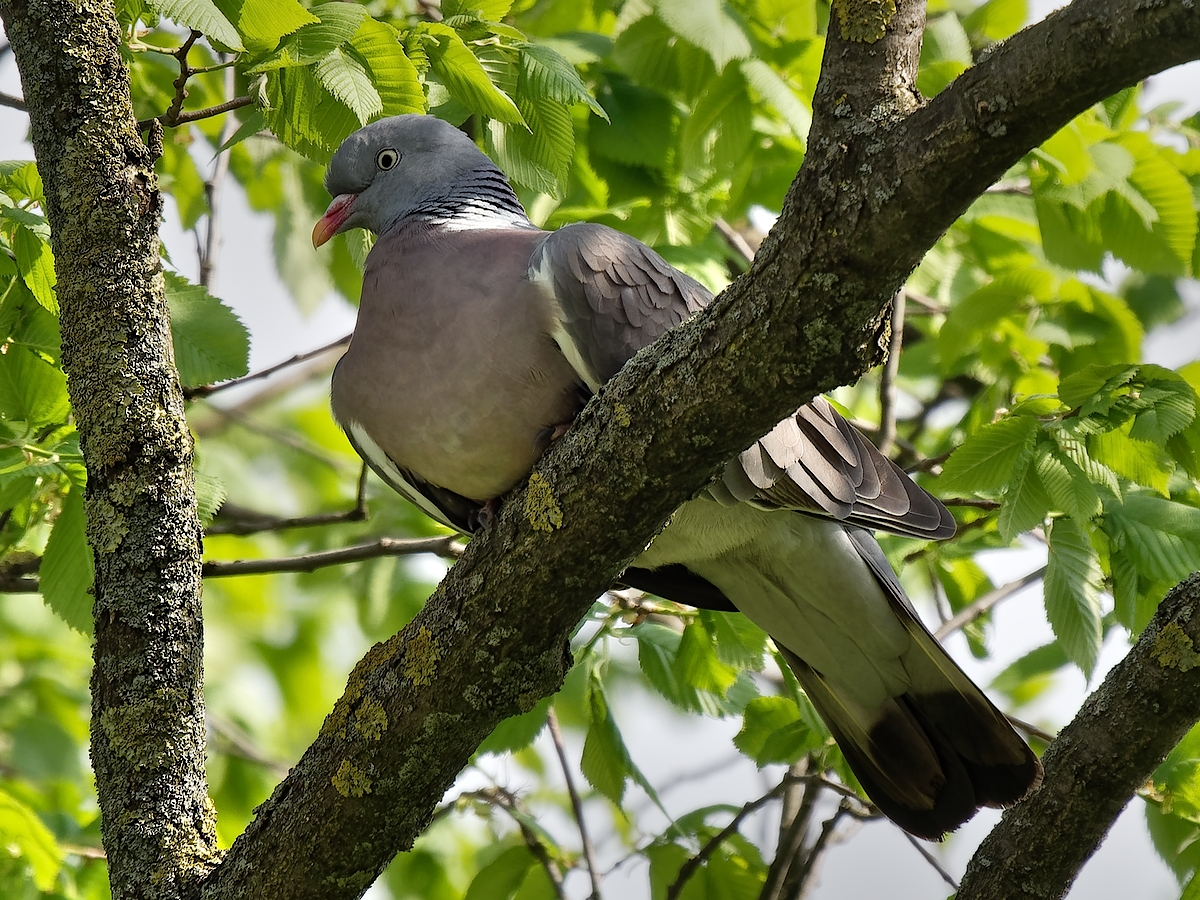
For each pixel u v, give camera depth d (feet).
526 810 31.50
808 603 24.18
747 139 31.30
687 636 28.17
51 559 24.17
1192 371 27.20
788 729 28.09
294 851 18.34
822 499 22.52
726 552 23.89
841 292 14.90
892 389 32.30
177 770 18.97
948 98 13.96
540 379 21.59
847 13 14.76
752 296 15.55
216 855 18.97
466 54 24.81
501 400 21.68
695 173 31.42
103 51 20.15
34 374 23.86
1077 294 34.14
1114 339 34.19
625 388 16.98
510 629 17.97
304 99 23.75
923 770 24.36
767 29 33.58
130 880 18.53
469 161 25.39
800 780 27.61
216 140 36.32
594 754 28.48
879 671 24.41
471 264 22.36
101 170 19.83
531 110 26.78
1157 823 27.02
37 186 24.31
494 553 17.95
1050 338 33.76
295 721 48.55
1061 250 32.83
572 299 21.56
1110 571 27.55
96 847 29.58
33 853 26.61
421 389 22.04
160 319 20.01
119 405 19.53
